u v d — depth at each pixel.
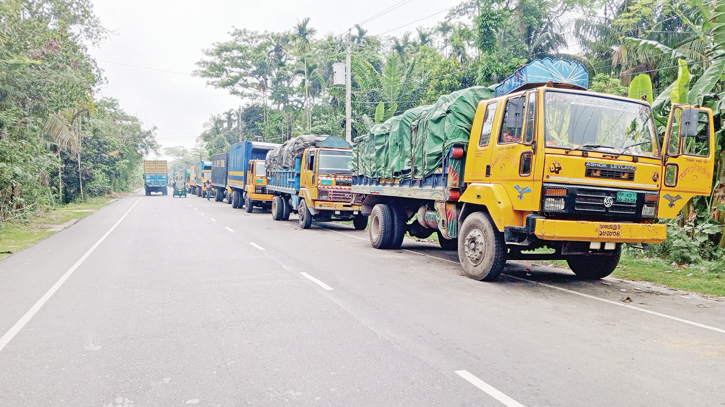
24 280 8.38
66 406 3.65
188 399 3.77
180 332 5.43
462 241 8.97
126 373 4.27
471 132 8.85
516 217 7.71
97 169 41.66
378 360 4.59
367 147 13.48
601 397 3.82
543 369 4.39
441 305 6.71
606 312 6.51
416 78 30.34
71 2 23.02
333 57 38.78
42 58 18.08
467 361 4.57
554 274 9.53
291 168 19.50
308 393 3.87
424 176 10.26
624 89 19.28
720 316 6.39
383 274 8.99
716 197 10.52
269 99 54.19
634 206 7.54
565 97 7.47
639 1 20.23
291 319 5.94
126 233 15.95
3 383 4.06
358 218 18.39
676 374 4.32
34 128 20.31
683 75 10.72
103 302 6.79
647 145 7.75
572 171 7.25
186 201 40.69
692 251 10.29
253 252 11.63
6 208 18.94
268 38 55.19
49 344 5.03
